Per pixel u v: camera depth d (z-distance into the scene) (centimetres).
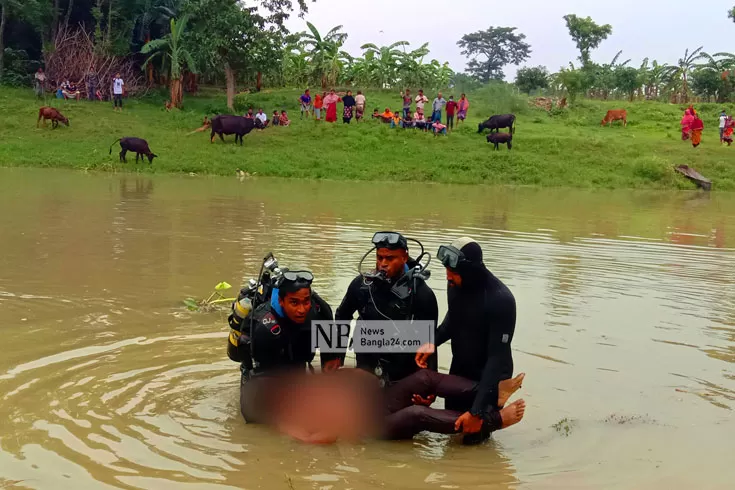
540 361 594
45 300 719
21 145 2594
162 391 504
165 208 1465
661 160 2817
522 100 4162
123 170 2391
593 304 786
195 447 422
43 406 468
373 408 464
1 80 3566
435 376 470
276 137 2961
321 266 911
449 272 469
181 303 726
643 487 393
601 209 1844
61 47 3594
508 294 463
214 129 2809
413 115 3478
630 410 500
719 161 2962
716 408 508
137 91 3638
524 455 432
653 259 1088
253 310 474
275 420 457
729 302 820
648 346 644
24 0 3531
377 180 2547
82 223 1206
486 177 2645
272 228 1235
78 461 396
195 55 3469
